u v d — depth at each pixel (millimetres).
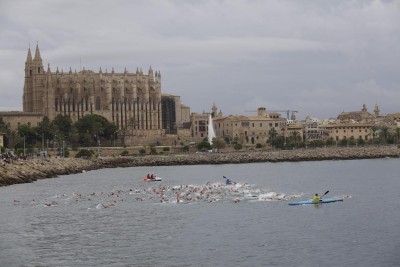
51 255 72375
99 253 73000
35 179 175500
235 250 73750
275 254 71688
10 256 72125
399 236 80938
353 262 68125
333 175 191375
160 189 140000
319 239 79375
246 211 102875
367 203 113188
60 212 104562
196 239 80062
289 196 124062
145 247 75750
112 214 101812
